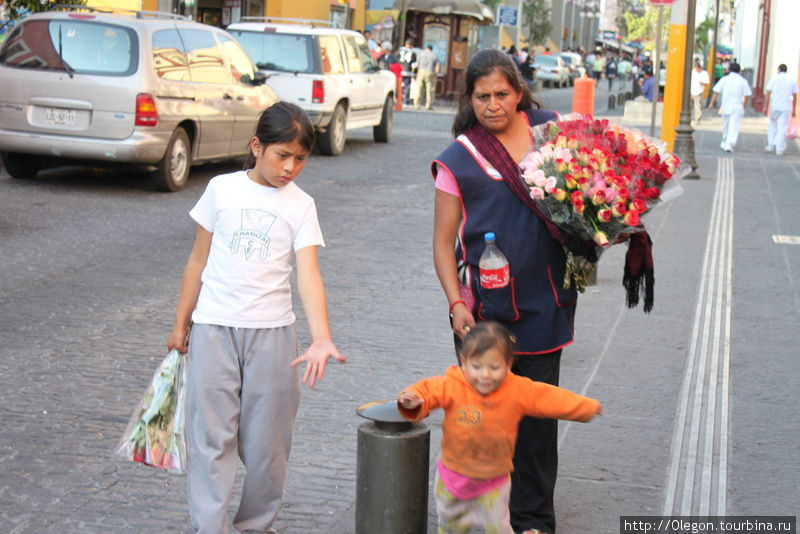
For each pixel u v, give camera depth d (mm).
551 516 4211
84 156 12531
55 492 4586
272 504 3896
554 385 4098
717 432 5500
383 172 16016
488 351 3545
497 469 3705
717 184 15922
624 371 6539
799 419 5719
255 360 3732
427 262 9703
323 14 33844
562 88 57281
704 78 30500
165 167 12945
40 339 6887
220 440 3738
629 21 47188
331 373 6352
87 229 10664
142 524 4309
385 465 3844
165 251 9797
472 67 3918
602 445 5281
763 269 9695
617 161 3896
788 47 33438
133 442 3848
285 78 17281
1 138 12672
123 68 12398
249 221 3734
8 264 9000
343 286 8625
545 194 3811
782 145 21594
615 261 10070
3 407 5598
